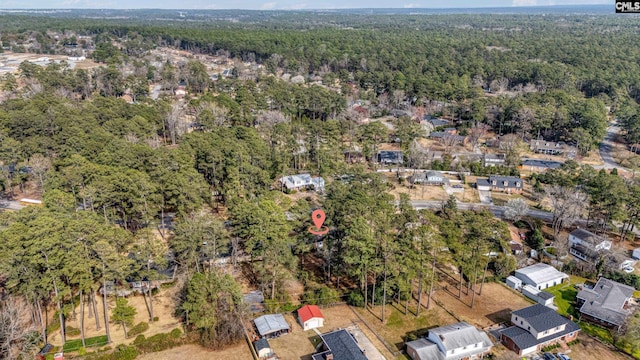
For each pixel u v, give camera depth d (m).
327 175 100.69
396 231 63.72
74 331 51.41
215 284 51.97
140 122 107.25
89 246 48.88
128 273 51.06
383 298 56.75
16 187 89.56
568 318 57.22
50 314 53.44
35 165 79.81
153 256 55.56
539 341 51.22
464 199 96.25
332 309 58.75
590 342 53.12
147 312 55.53
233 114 127.00
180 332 52.00
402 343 52.53
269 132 114.75
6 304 49.38
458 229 64.00
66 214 54.97
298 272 63.50
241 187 78.44
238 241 63.78
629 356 50.84
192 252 56.97
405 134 125.62
